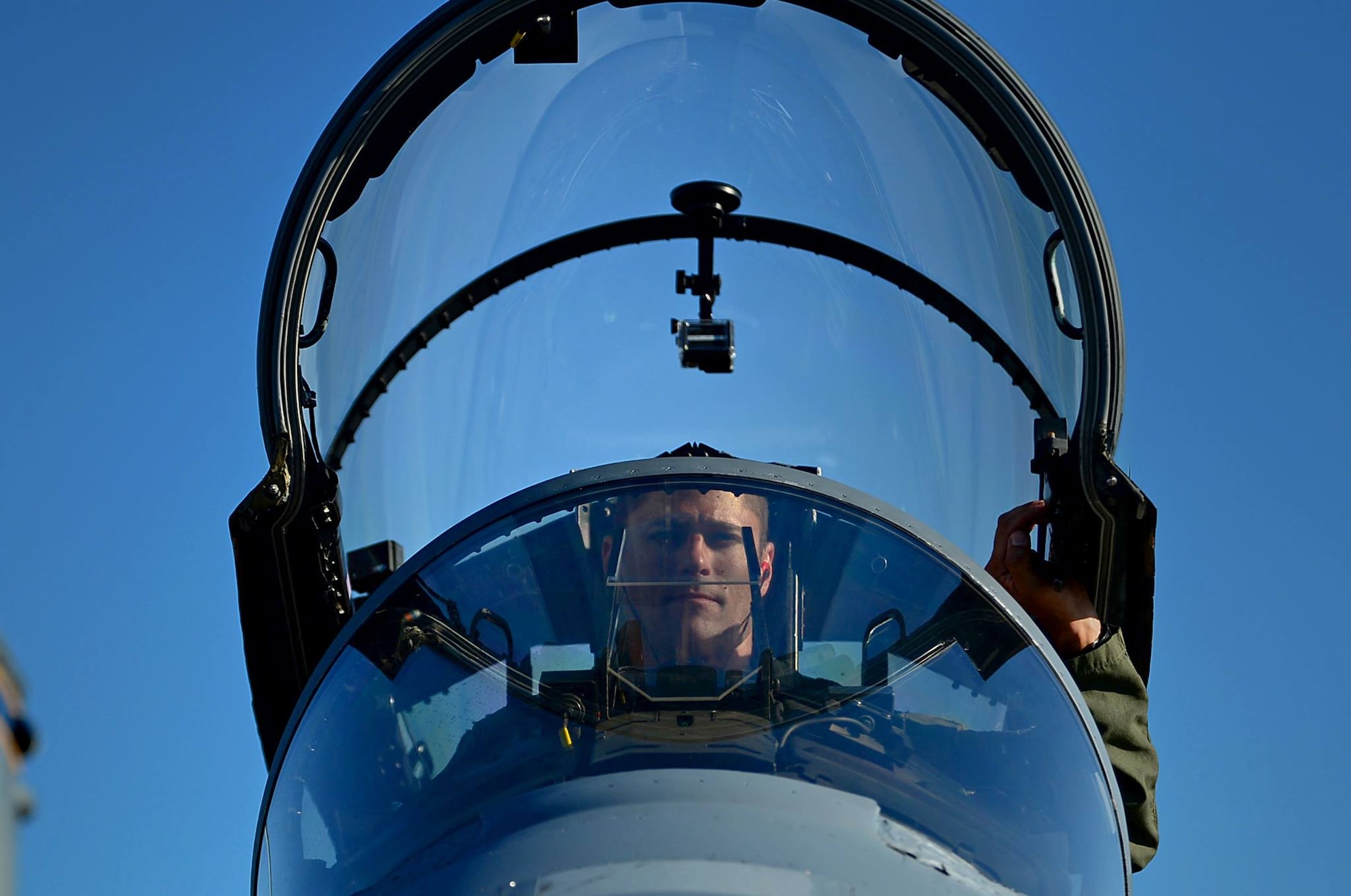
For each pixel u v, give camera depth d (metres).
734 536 3.90
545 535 3.96
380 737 3.74
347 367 5.13
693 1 4.93
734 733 3.53
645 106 5.50
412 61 4.69
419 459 5.58
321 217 4.62
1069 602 4.69
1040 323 4.87
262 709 4.75
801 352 5.82
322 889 3.54
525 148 5.46
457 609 3.89
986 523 5.10
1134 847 4.54
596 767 3.45
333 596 4.73
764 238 5.89
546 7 4.77
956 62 4.69
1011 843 3.47
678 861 3.11
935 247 5.38
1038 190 4.70
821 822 3.29
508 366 5.86
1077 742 3.76
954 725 3.67
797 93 5.30
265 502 4.54
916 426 5.49
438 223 5.42
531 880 3.12
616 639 3.76
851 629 3.81
